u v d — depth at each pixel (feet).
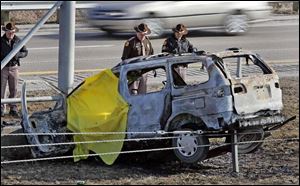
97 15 166.50
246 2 181.47
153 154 87.20
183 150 82.17
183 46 106.11
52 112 87.76
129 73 86.53
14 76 102.83
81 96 86.69
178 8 168.55
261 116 81.87
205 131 81.30
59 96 89.20
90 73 126.82
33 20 192.13
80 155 84.79
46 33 181.16
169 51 105.70
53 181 74.33
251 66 109.81
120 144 84.23
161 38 164.96
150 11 164.14
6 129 90.12
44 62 139.85
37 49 154.51
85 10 176.86
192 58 82.23
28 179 75.10
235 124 79.82
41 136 86.74
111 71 86.99
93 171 81.00
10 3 177.78
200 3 173.58
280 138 99.45
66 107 87.35
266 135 87.56
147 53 101.96
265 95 82.28
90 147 85.25
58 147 85.97
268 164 88.02
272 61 150.30
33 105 108.17
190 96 81.71
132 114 84.64
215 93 79.97
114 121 84.74
